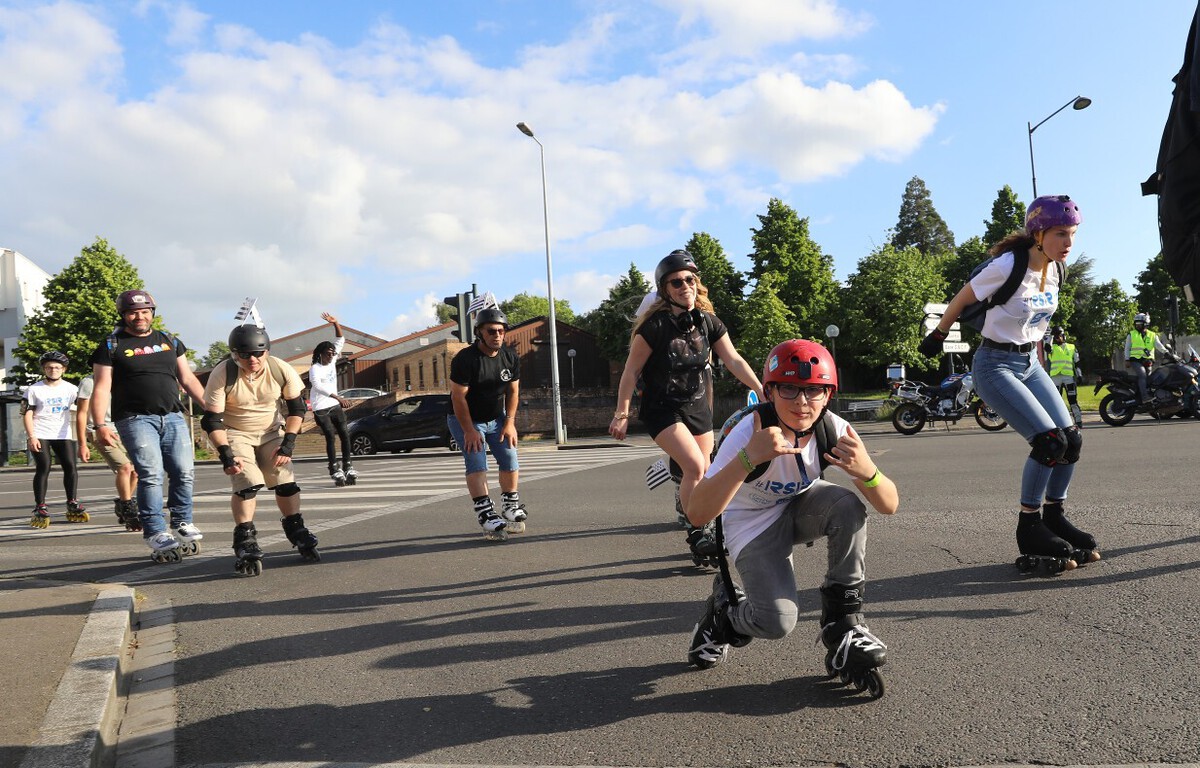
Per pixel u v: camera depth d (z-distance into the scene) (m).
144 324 6.28
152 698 3.25
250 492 5.64
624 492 9.08
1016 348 4.33
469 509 8.39
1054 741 2.38
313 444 29.91
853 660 2.77
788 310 46.53
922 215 82.75
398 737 2.72
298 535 5.96
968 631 3.44
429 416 20.53
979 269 4.34
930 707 2.68
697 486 2.80
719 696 2.90
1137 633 3.25
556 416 24.14
